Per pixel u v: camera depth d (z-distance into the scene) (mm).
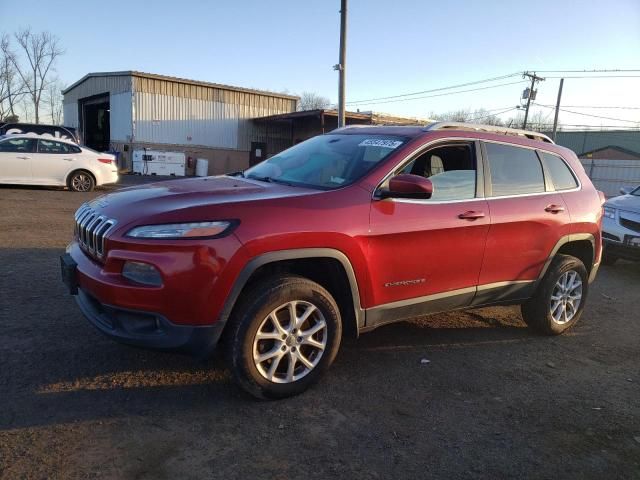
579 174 5352
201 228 3105
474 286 4359
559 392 3932
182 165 29250
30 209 10977
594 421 3520
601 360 4648
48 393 3373
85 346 4082
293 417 3301
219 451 2900
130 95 28312
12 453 2746
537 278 4859
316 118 30281
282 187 3812
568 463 3018
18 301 4977
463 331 5148
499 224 4379
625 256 8492
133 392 3467
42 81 54000
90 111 35625
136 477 2643
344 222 3508
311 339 3562
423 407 3549
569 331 5398
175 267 3053
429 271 4016
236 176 4656
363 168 3893
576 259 5180
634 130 47906
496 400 3729
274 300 3336
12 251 7000
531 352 4723
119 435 2980
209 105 30969
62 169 14672
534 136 5129
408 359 4352
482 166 4426
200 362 3943
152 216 3170
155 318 3152
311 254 3387
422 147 4066
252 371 3330
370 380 3902
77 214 4000
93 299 3430
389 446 3059
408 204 3850
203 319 3135
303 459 2881
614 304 6574
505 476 2857
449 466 2910
